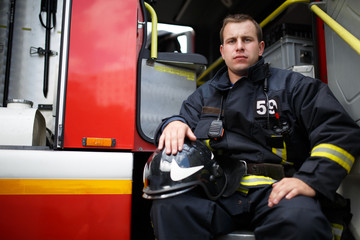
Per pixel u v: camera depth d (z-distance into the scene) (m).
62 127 1.35
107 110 1.42
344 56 1.63
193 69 1.91
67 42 1.42
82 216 1.26
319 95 1.27
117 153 1.37
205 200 1.10
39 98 1.96
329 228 1.00
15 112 1.44
